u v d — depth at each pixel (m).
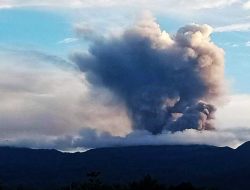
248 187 157.75
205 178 174.12
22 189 150.50
